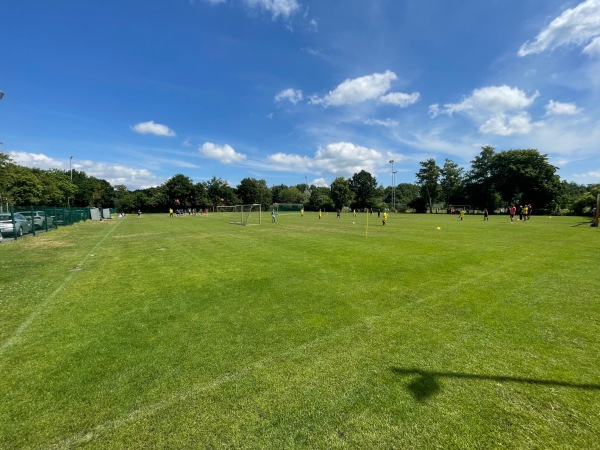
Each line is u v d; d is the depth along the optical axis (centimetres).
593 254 997
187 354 373
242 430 247
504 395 286
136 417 265
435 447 227
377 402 279
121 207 7856
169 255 1096
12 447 234
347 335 419
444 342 395
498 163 6059
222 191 9362
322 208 8844
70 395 296
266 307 536
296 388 302
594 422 250
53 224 2450
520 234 1639
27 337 427
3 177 3506
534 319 466
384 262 902
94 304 567
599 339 399
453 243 1297
